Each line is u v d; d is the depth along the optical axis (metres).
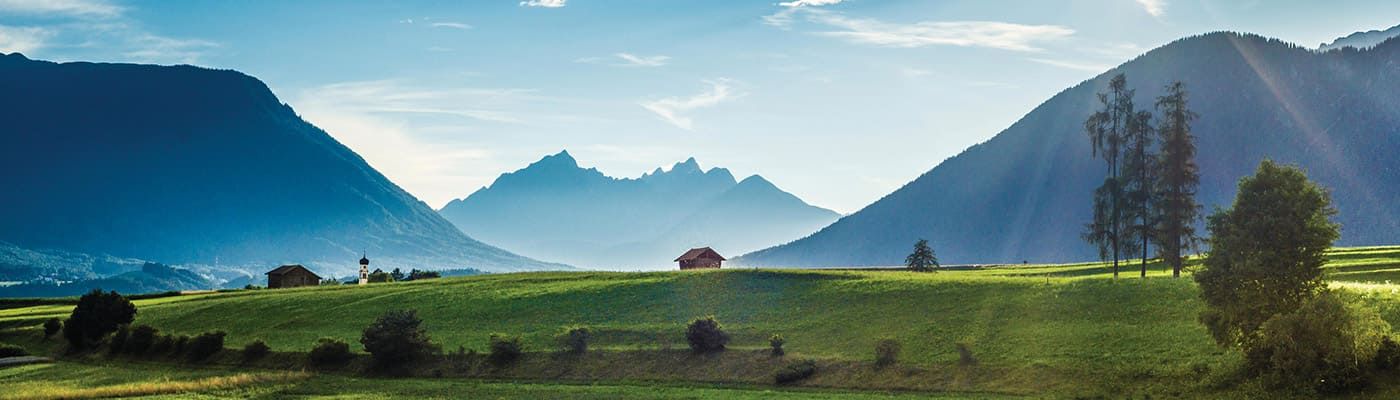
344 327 132.50
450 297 145.88
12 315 170.00
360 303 147.75
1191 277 103.56
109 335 136.38
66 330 136.25
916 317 105.69
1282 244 73.69
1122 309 95.38
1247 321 74.12
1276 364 70.12
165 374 112.62
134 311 141.25
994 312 102.31
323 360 113.25
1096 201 121.00
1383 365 68.69
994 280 119.00
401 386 98.56
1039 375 81.75
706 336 101.94
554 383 98.25
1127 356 81.81
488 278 177.50
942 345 93.88
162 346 127.19
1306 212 74.19
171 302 174.50
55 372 115.62
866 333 102.94
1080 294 103.12
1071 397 75.88
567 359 105.69
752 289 131.88
